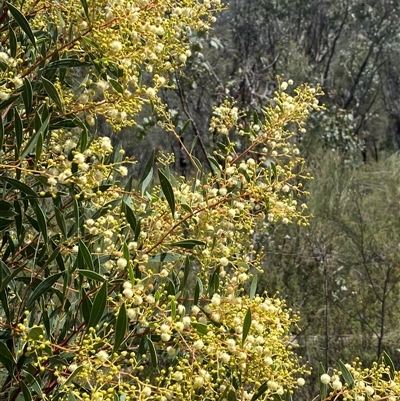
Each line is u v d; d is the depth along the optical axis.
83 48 1.58
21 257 1.96
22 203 1.98
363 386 1.50
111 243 1.80
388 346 4.86
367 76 16.66
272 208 1.74
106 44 1.49
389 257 5.70
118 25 1.53
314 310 5.21
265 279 5.39
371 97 17.03
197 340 1.45
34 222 1.73
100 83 1.52
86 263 1.47
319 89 1.86
